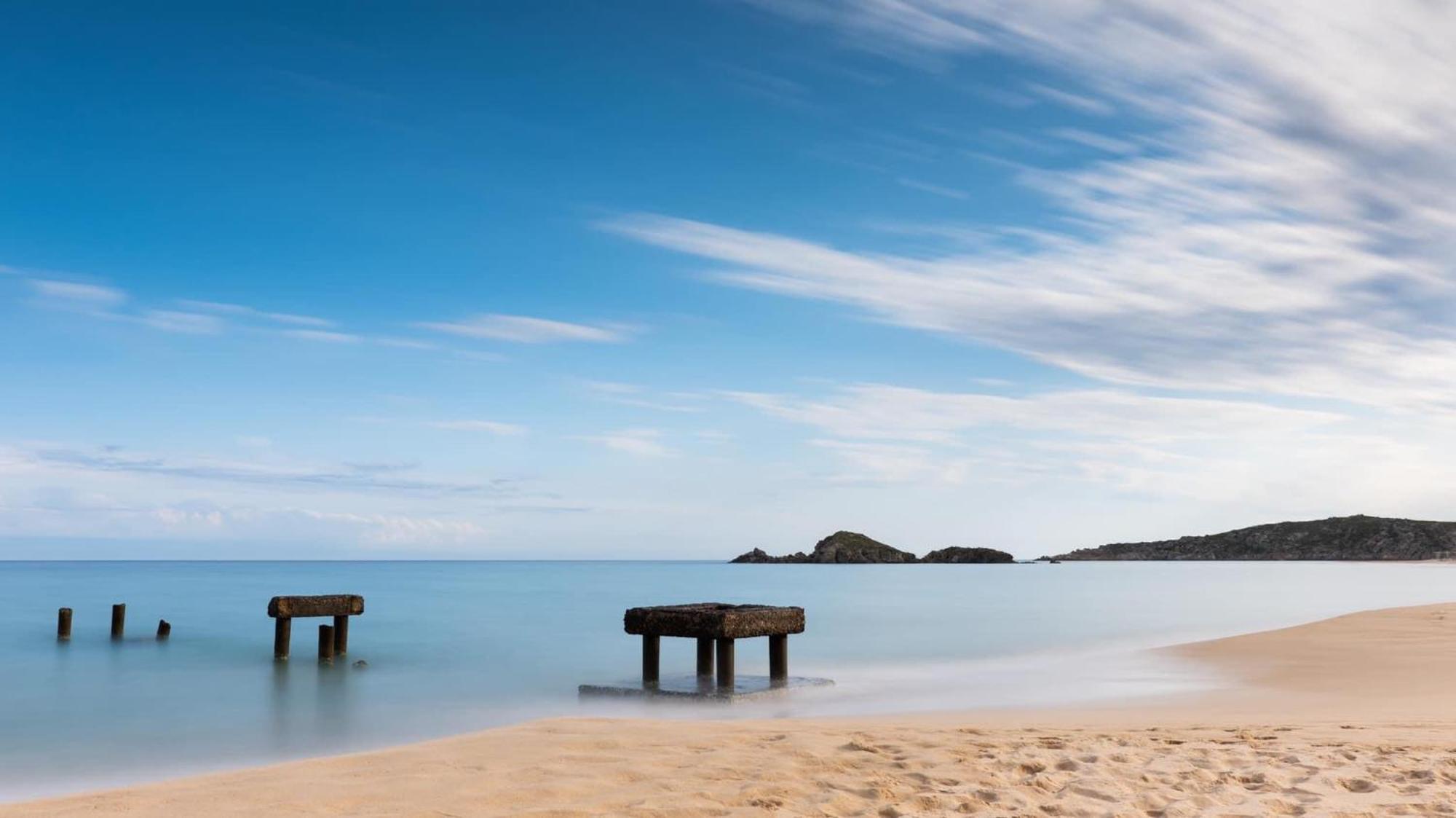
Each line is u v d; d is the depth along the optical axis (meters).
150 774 11.12
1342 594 58.25
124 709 16.38
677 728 10.32
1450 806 6.79
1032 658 23.27
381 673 21.23
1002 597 57.72
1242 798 7.07
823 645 27.00
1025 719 12.16
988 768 7.95
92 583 83.75
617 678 19.41
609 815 6.35
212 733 13.96
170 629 30.78
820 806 6.70
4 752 12.55
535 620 37.16
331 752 12.44
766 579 106.25
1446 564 171.50
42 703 17.23
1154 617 39.50
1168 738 9.80
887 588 75.25
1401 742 9.49
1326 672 17.56
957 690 16.70
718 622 15.33
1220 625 34.66
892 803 6.85
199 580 95.94
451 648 26.06
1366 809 6.76
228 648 27.50
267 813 6.41
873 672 20.28
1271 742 9.56
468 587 76.88
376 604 49.22
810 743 9.05
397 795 6.85
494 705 16.09
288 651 24.02
